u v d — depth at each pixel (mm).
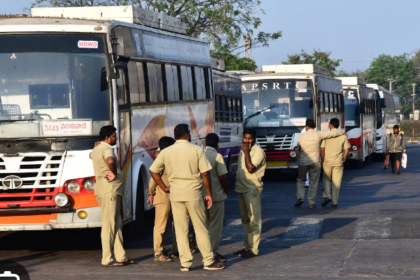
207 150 10359
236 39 36375
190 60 16156
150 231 13633
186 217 9805
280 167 24719
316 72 27484
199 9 36250
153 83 13359
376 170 31172
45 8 13852
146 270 9914
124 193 11398
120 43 11719
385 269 9648
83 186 10461
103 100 10820
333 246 11625
